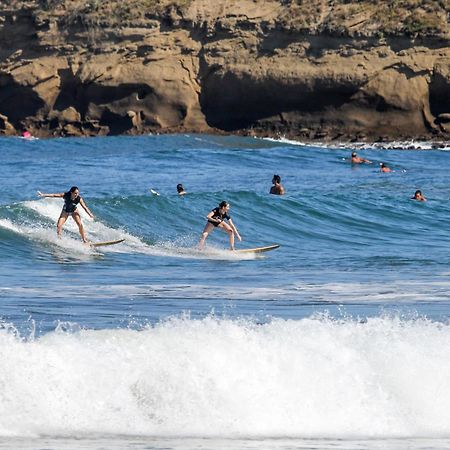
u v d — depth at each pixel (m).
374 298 61.66
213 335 39.41
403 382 38.34
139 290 64.56
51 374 36.28
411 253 93.88
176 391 36.59
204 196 111.38
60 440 32.91
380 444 33.91
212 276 73.50
